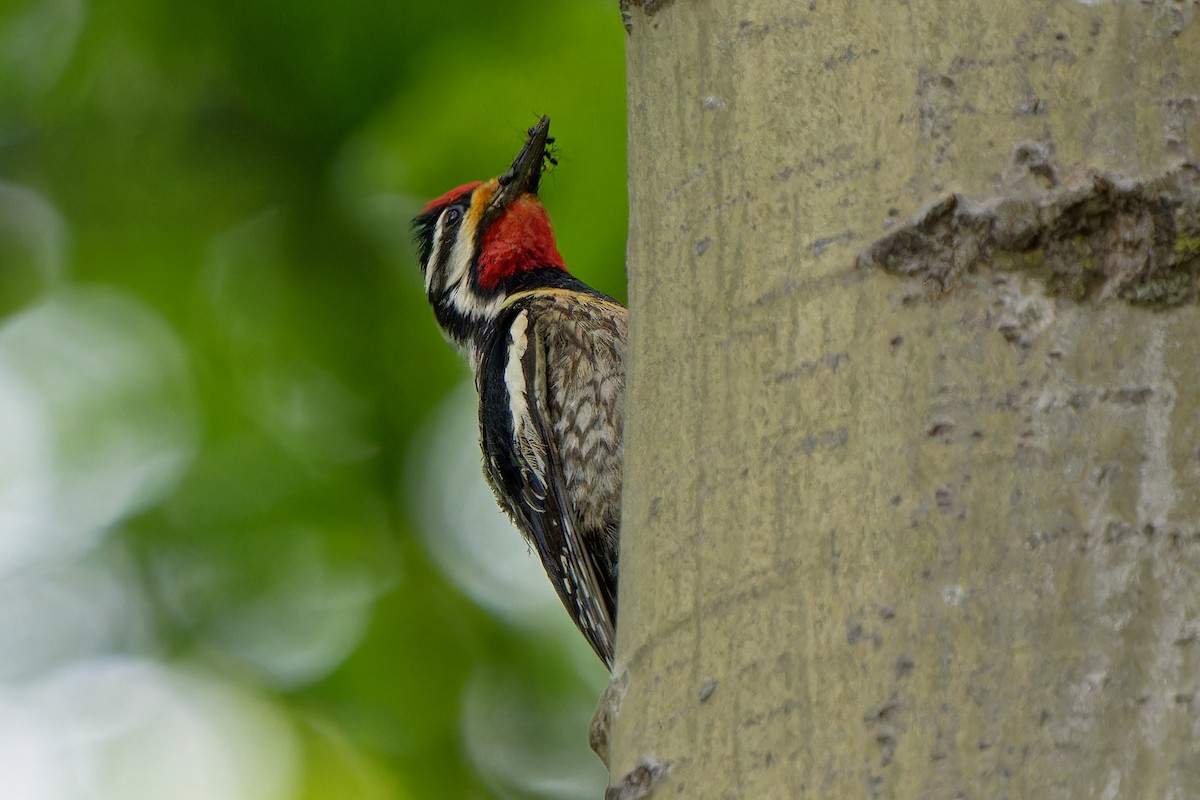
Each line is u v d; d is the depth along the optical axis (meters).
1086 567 3.60
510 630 12.38
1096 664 3.51
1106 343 3.79
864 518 3.81
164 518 12.27
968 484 3.74
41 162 12.49
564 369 9.03
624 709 4.18
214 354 12.59
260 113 12.09
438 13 11.55
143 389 12.50
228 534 12.31
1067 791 3.41
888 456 3.84
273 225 12.39
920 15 4.19
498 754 12.14
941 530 3.71
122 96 12.29
